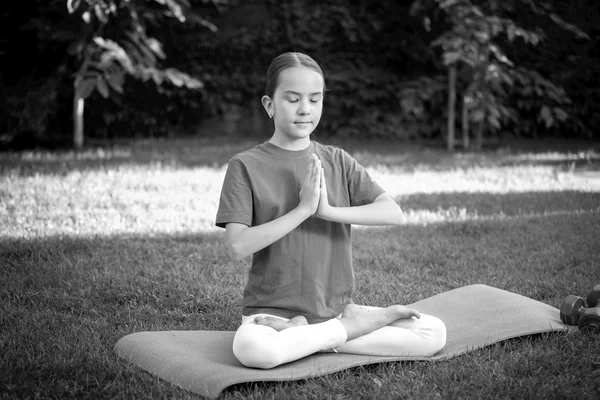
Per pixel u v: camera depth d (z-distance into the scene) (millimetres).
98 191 6754
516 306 3389
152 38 10367
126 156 9219
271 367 2688
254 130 11883
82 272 4262
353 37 11555
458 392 2586
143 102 11414
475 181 7750
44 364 2861
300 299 2867
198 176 7699
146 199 6469
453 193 6938
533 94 11359
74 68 10102
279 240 2887
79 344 3111
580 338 3039
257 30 11625
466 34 9680
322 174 2836
